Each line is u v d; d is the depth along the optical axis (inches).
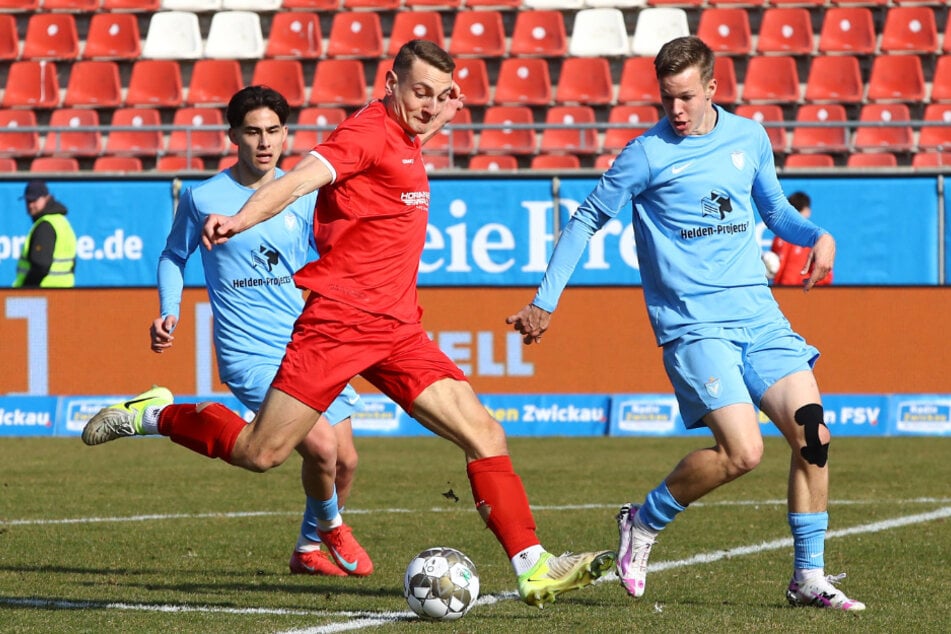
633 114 2667.3
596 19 2827.3
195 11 2908.5
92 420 767.1
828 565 936.3
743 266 787.4
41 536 1090.7
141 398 767.1
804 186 2079.2
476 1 2878.9
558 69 2819.9
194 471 1557.6
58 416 1927.9
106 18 2864.2
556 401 1910.7
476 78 2731.3
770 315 792.9
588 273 2060.8
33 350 1926.7
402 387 722.8
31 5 2896.2
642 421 1913.1
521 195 2069.4
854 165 2544.3
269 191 647.8
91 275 2127.2
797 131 2635.3
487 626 713.0
